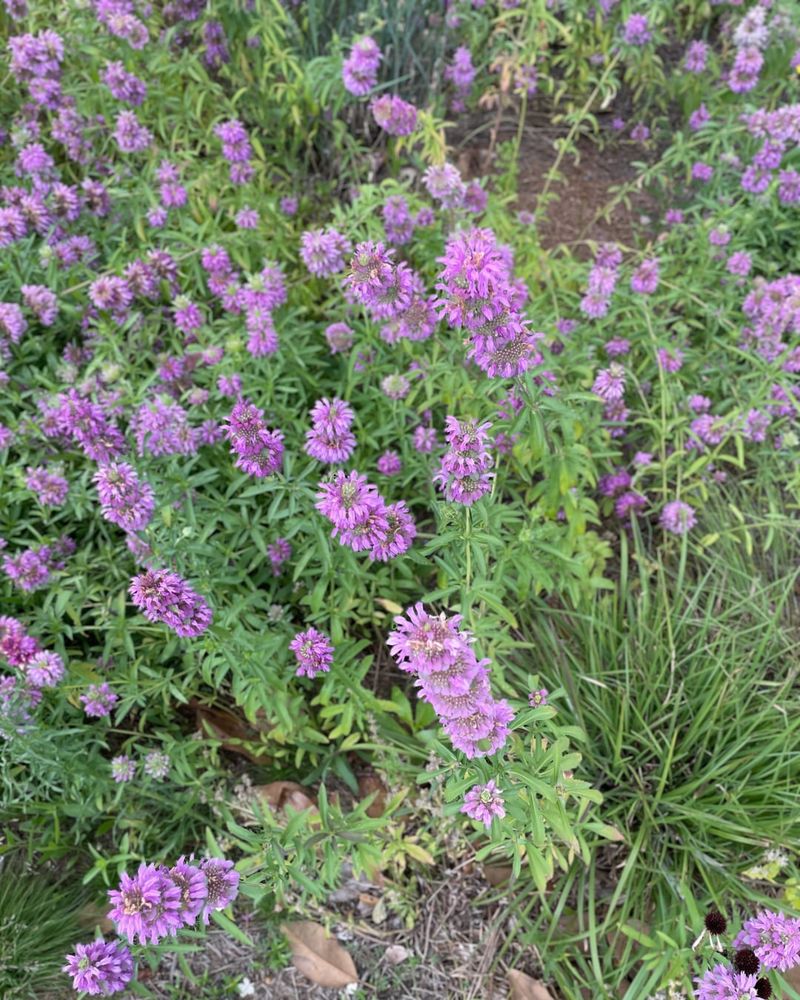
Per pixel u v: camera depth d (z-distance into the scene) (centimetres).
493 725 55
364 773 85
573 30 131
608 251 106
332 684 78
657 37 127
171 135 122
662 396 99
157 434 81
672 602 95
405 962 76
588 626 90
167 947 59
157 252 99
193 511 80
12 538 91
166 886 51
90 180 111
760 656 88
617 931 73
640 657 88
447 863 80
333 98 118
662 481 100
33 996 70
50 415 90
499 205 112
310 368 104
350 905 78
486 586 69
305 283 114
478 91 140
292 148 129
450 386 87
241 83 127
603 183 136
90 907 75
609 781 84
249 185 112
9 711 73
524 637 89
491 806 58
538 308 108
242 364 92
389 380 89
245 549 88
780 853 75
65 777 75
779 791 78
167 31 117
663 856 78
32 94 109
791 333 109
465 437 61
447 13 127
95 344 97
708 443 105
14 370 100
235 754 87
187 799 80
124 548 90
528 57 123
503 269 61
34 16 115
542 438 71
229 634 72
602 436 98
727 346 104
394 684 92
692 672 87
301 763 86
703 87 133
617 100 146
